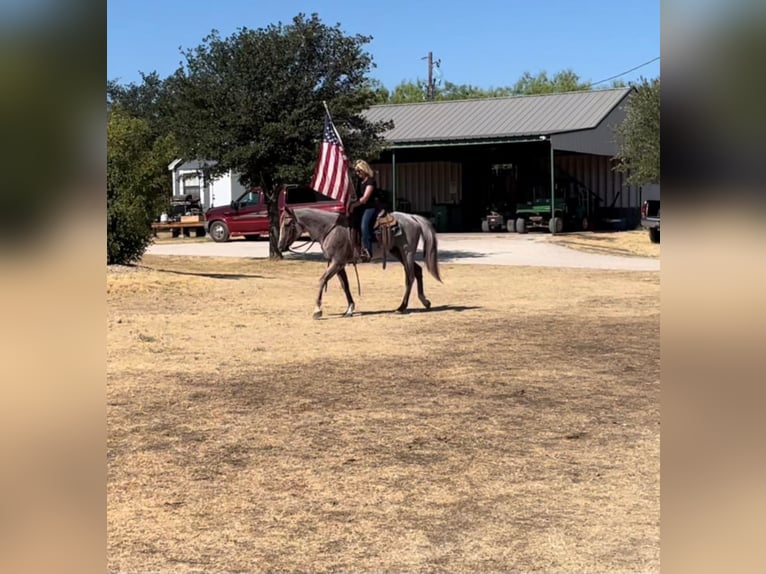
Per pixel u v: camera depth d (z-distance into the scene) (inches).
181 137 906.7
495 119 1487.5
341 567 154.9
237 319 496.4
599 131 1407.5
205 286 658.2
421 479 206.1
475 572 151.6
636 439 239.5
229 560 158.7
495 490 197.5
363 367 350.0
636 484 200.1
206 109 911.0
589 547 162.4
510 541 166.4
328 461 221.6
